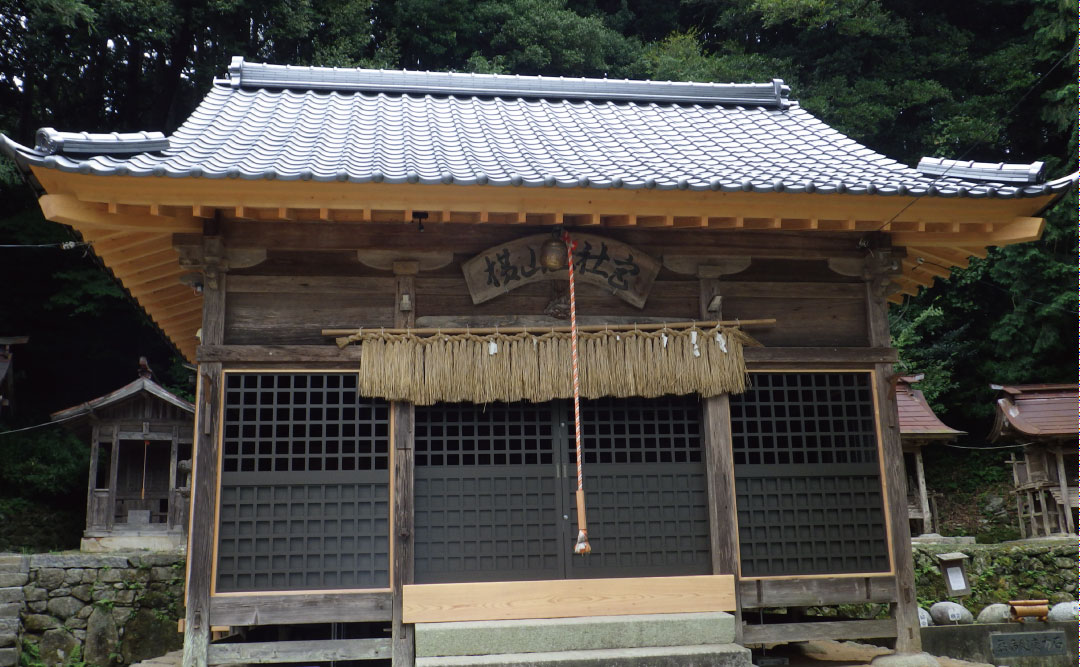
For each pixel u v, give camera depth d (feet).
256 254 22.61
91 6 58.65
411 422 22.12
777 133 30.25
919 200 22.15
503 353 22.52
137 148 20.77
